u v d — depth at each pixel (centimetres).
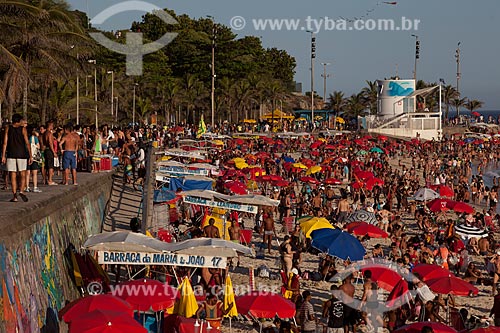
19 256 1742
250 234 3531
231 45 15638
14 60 3394
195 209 4034
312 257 3516
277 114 13612
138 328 1594
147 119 12975
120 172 4706
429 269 2542
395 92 12962
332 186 6688
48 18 4094
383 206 5028
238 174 5369
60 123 6556
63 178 2769
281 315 2044
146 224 3012
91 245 2064
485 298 2981
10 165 2034
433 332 1778
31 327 1738
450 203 4406
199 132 8556
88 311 1700
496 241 3972
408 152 10425
